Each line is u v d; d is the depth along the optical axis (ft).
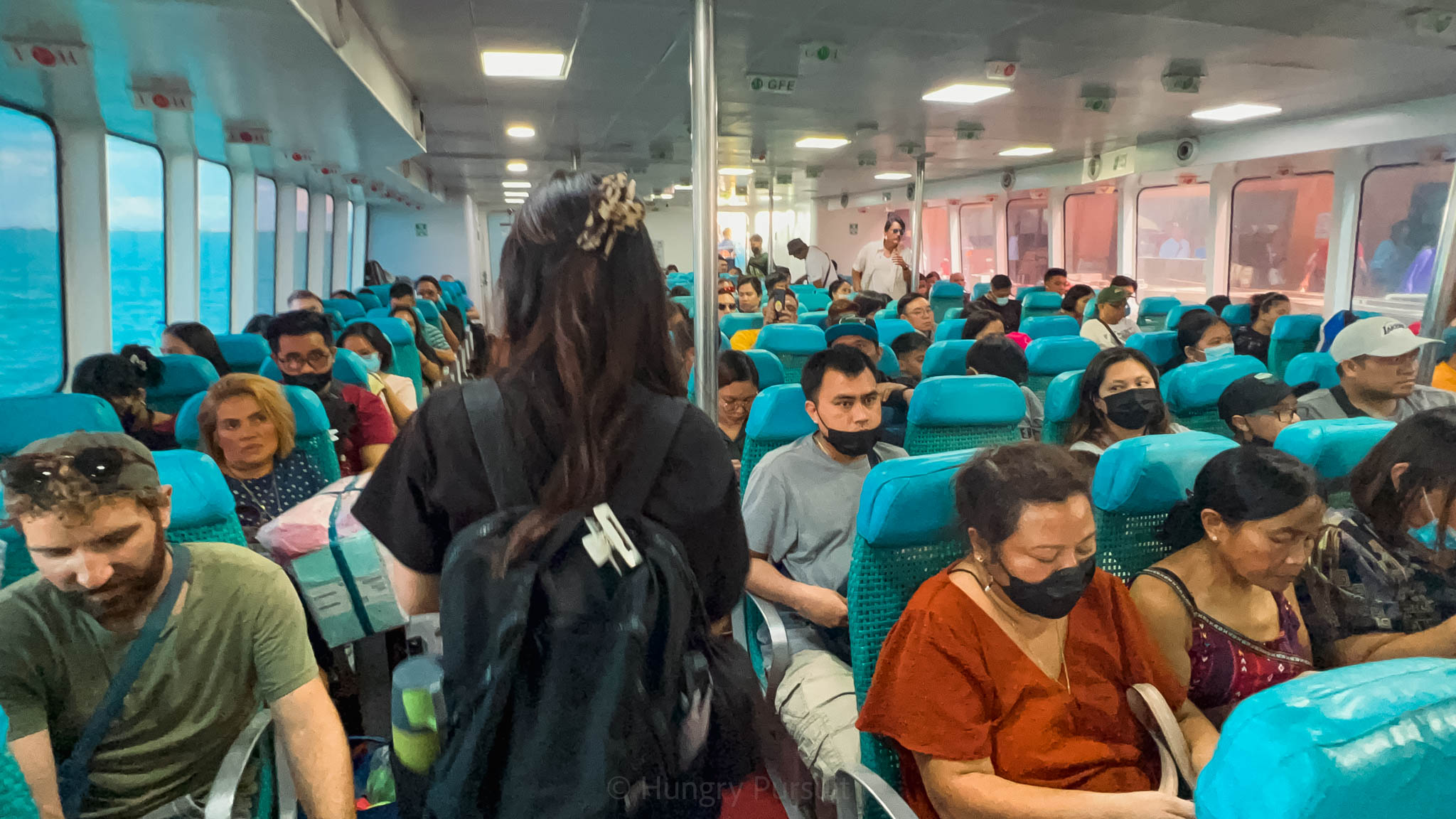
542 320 3.12
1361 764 1.69
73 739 4.62
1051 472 4.42
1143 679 4.91
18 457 4.11
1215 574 5.22
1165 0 13.52
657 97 22.18
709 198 9.89
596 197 3.17
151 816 4.60
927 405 9.20
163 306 19.58
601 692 2.82
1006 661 4.64
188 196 19.85
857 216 60.59
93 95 13.60
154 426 10.87
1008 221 43.11
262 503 8.03
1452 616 5.51
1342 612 5.65
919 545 5.56
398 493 3.23
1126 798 4.24
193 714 4.71
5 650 4.33
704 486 3.25
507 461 3.04
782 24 15.14
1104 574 5.14
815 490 7.52
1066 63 18.03
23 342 14.20
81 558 4.17
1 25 10.38
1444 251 10.57
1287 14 14.19
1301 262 25.93
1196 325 15.01
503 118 25.50
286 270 30.42
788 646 6.60
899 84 20.43
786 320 23.85
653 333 3.32
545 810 2.75
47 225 14.90
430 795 2.98
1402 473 5.53
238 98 14.88
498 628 2.84
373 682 7.22
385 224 52.54
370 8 13.66
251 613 4.79
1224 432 10.57
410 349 19.69
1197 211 30.30
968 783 4.47
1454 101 20.12
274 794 5.22
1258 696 1.93
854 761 5.52
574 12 14.11
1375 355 9.14
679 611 2.98
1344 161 23.88
